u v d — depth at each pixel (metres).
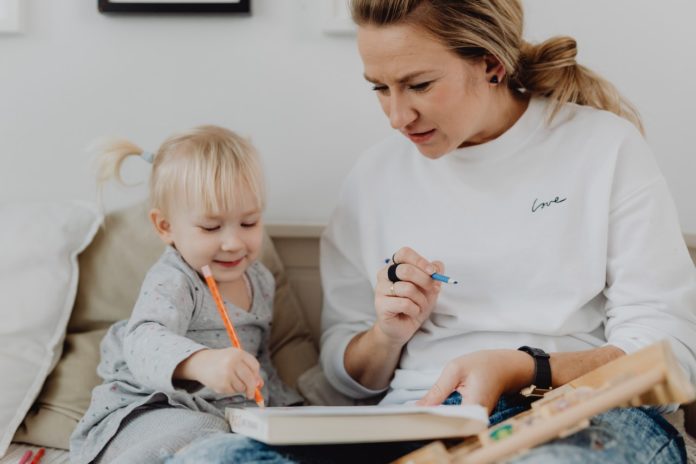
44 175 1.60
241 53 1.56
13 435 1.26
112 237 1.44
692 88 1.50
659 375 0.75
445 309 1.19
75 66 1.57
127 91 1.58
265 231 1.56
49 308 1.34
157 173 1.28
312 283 1.60
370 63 1.06
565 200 1.15
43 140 1.59
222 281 1.28
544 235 1.15
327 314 1.36
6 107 1.58
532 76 1.21
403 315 1.18
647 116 1.51
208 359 1.05
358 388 1.27
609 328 1.14
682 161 1.51
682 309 1.10
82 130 1.59
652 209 1.13
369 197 1.31
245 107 1.58
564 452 0.77
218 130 1.31
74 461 1.17
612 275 1.15
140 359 1.11
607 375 0.84
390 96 1.08
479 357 1.00
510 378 1.00
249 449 0.84
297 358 1.46
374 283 1.28
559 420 0.76
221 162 1.23
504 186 1.18
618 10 1.49
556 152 1.17
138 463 1.00
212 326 1.26
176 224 1.25
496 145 1.18
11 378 1.27
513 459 0.78
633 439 0.86
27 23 1.56
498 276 1.17
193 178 1.22
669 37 1.49
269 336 1.40
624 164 1.15
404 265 1.13
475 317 1.17
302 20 1.55
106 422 1.16
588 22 1.50
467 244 1.19
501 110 1.19
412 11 1.02
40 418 1.28
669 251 1.13
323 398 1.33
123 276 1.43
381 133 1.57
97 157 1.44
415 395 1.17
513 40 1.13
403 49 1.03
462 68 1.07
